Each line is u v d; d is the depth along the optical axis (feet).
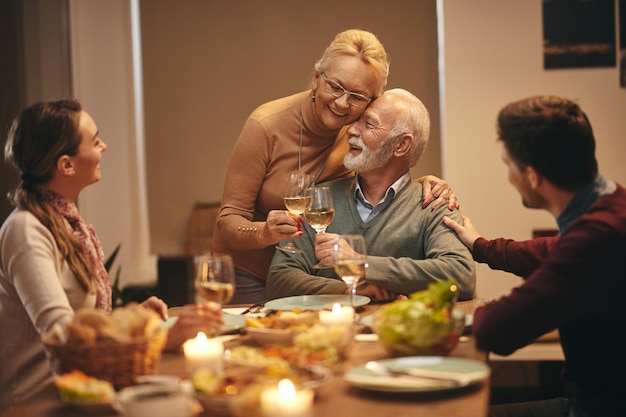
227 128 17.74
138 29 17.93
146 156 18.08
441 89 15.21
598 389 5.98
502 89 14.46
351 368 5.47
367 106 9.26
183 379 5.32
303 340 5.44
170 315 7.72
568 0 14.20
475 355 5.84
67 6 16.96
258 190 9.97
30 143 6.73
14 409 4.91
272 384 4.42
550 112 6.10
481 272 14.52
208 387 4.57
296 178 8.36
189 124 17.87
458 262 8.39
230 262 6.02
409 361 5.33
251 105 17.58
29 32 16.40
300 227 8.75
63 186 6.93
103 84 17.69
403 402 4.77
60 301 6.25
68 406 4.93
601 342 5.92
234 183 9.90
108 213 17.83
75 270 6.68
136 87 18.04
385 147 8.94
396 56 16.66
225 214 9.77
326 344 5.40
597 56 14.21
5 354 6.66
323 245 8.07
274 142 9.87
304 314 6.48
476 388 5.01
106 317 5.11
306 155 9.89
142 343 5.04
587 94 14.32
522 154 6.18
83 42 17.35
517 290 5.98
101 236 17.74
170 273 17.92
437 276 8.26
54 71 16.78
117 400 4.65
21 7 16.29
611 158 14.35
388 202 9.16
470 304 8.01
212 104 17.74
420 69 16.58
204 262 6.01
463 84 14.53
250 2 17.35
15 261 6.41
